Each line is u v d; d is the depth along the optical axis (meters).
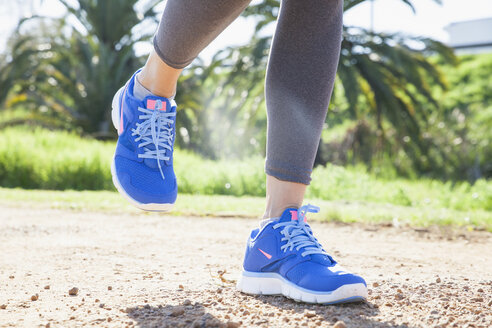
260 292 1.27
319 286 1.15
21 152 7.38
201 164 8.24
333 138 14.66
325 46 1.17
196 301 1.20
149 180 1.17
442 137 14.09
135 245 2.21
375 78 11.40
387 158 13.28
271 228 1.26
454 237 2.85
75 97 14.55
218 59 12.16
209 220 3.42
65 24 15.20
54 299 1.21
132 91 1.22
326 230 3.07
